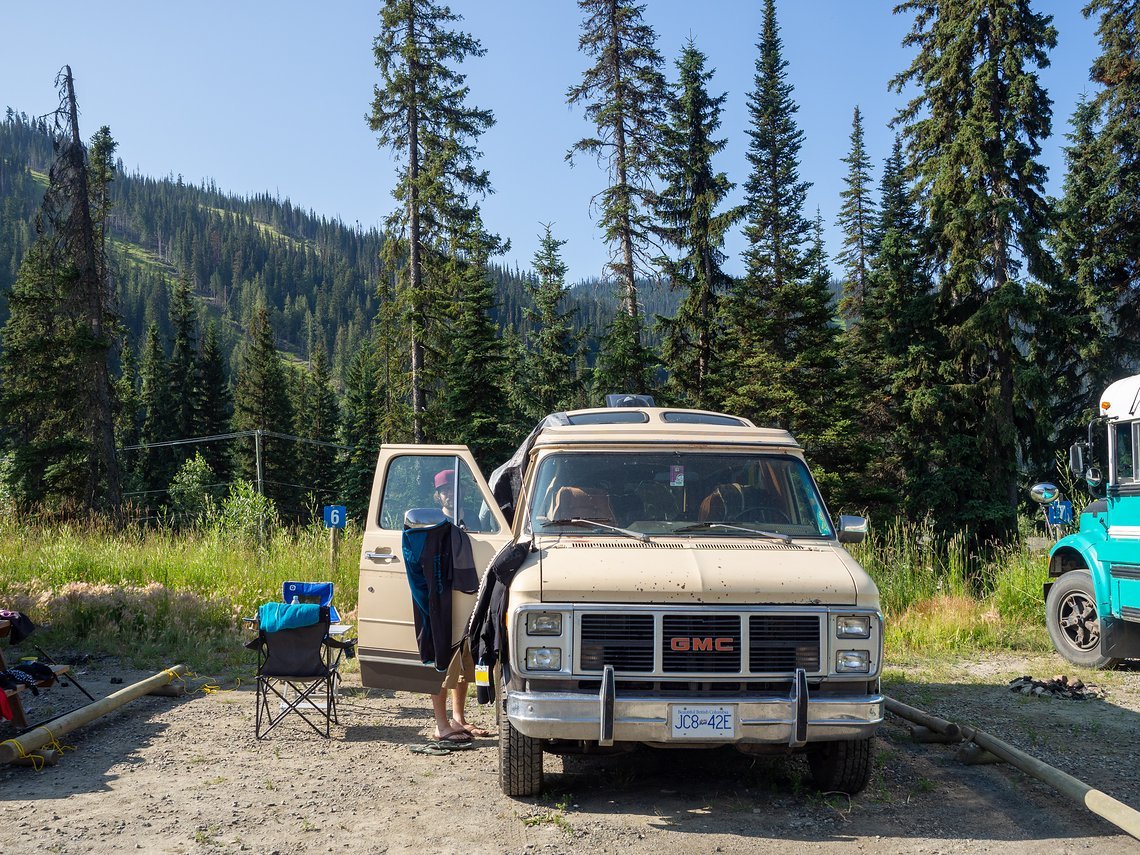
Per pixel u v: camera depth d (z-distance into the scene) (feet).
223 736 22.82
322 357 310.24
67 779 19.16
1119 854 15.37
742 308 113.19
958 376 108.88
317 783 19.01
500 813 17.17
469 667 22.15
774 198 163.84
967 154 102.06
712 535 19.17
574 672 16.42
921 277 113.80
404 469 23.31
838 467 105.70
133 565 47.60
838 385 107.86
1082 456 30.32
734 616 16.60
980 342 102.32
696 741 16.08
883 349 117.70
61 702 26.17
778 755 20.77
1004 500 102.32
